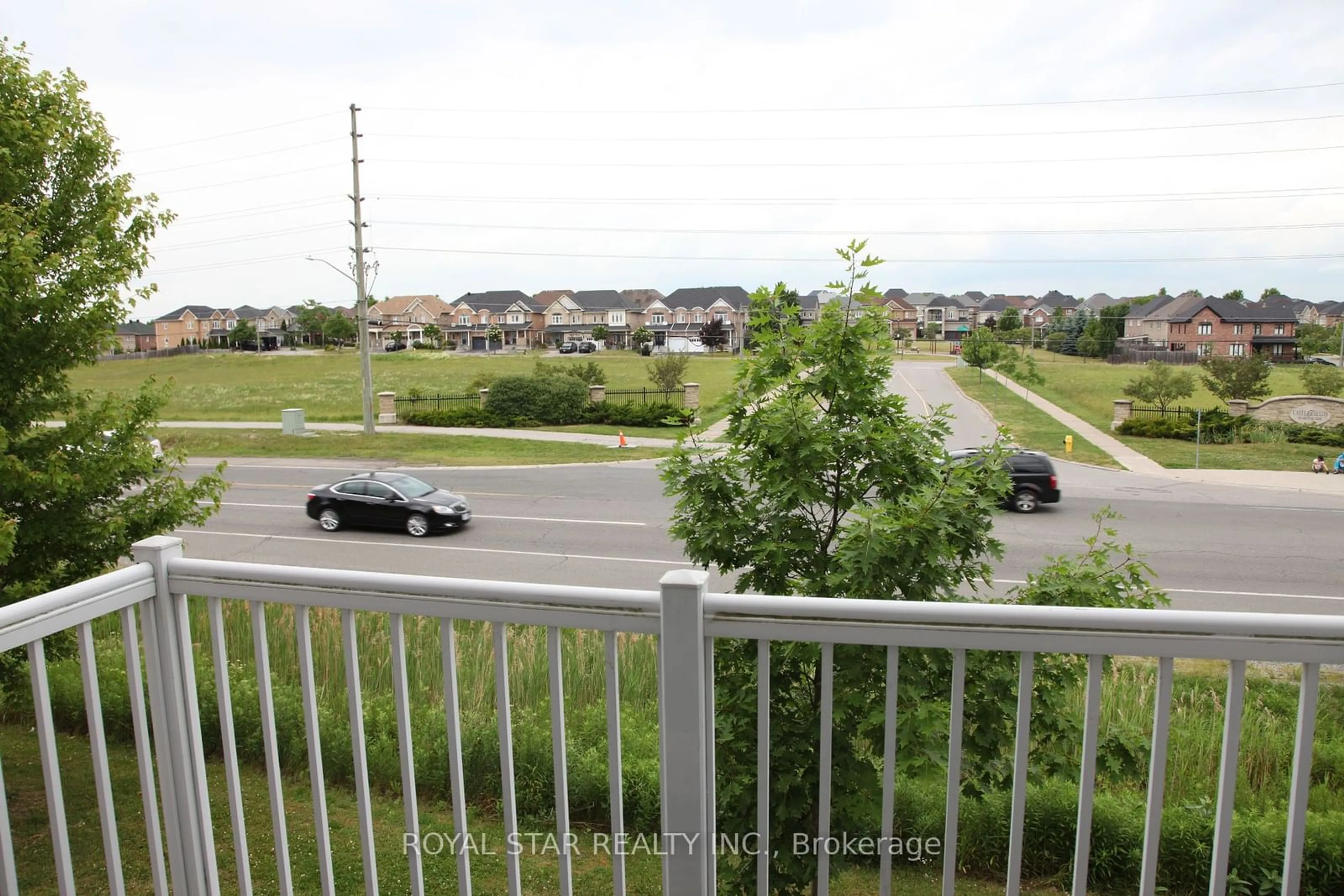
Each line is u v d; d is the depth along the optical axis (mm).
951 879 1895
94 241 6715
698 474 3898
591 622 1929
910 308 121500
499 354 95625
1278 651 1635
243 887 2273
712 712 1924
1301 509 20016
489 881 4230
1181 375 34969
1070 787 4934
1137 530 17781
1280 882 4375
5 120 6445
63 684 7094
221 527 18719
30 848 4914
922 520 3346
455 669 2061
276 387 54969
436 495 18375
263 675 2186
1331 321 111500
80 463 6902
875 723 2904
